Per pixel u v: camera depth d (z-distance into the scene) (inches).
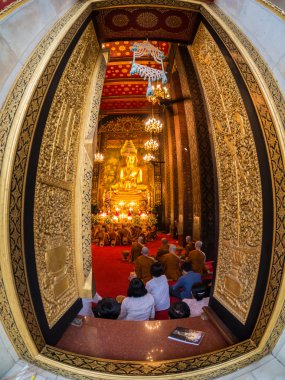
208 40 101.2
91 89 118.4
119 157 676.7
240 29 81.4
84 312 104.3
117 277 225.6
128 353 71.4
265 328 62.8
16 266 56.2
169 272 191.8
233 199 92.0
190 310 108.8
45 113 72.6
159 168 645.3
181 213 366.0
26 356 62.5
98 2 93.4
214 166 111.0
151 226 477.7
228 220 96.1
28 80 63.9
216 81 101.5
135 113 660.7
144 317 102.6
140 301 103.9
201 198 263.0
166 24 107.3
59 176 87.4
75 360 65.4
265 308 64.4
